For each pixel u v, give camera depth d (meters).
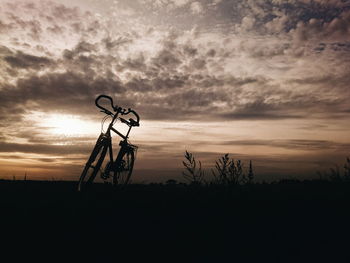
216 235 4.02
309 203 5.16
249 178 5.52
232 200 5.33
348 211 4.64
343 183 5.65
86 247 3.71
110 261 3.29
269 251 3.46
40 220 4.91
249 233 4.04
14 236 4.11
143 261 3.30
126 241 3.90
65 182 9.76
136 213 5.31
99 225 4.62
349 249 3.41
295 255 3.33
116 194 7.33
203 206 5.26
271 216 4.66
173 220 4.73
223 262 3.24
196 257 3.38
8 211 5.47
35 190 8.12
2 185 8.99
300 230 4.05
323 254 3.32
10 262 3.27
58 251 3.59
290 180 7.07
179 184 8.59
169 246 3.71
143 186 8.66
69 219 4.98
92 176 7.60
